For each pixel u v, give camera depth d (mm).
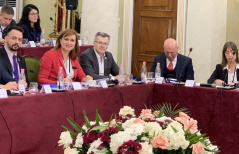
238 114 4461
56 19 8445
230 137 4527
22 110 3615
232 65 5441
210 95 4660
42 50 6812
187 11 7789
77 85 4320
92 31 7926
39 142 3795
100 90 4426
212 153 2332
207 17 7668
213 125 4652
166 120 2373
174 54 5516
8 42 4656
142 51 8484
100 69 5531
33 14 7352
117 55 8281
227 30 7691
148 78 5305
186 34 7828
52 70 4812
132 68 8469
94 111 4359
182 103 4898
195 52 7734
